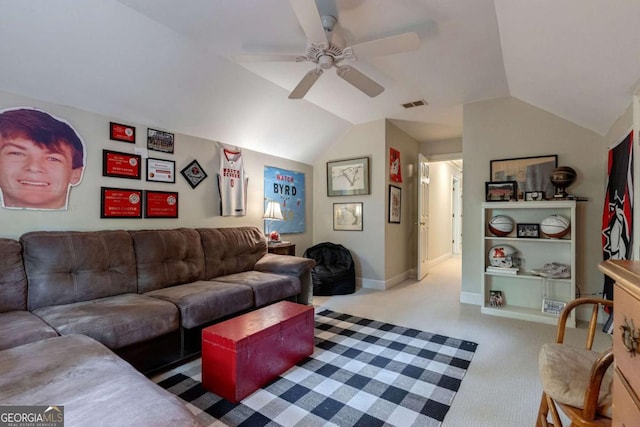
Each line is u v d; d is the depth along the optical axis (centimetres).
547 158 339
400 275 507
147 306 209
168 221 322
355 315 333
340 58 226
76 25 212
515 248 355
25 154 231
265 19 224
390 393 187
